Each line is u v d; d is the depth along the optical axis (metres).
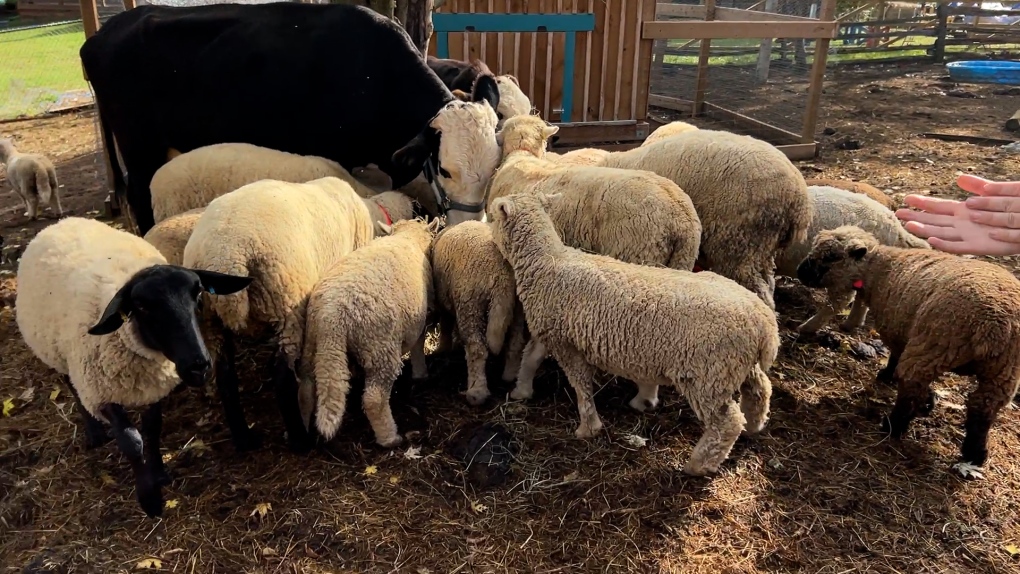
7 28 17.27
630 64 11.58
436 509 3.80
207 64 6.20
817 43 10.38
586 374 4.21
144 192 6.86
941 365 4.04
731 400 3.74
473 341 4.58
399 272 4.23
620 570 3.46
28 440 4.38
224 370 4.07
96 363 3.53
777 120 12.48
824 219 5.63
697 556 3.54
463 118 5.42
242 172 5.34
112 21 6.62
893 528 3.75
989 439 4.43
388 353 4.09
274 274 3.88
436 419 4.51
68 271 3.78
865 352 5.35
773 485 4.01
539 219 4.20
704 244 4.85
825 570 3.49
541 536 3.65
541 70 11.27
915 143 11.48
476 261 4.51
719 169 4.69
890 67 19.23
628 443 4.29
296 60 6.10
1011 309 3.81
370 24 6.08
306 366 4.09
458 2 10.60
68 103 14.14
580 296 3.94
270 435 4.39
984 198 3.06
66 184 9.71
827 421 4.59
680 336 3.62
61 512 3.81
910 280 4.39
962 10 19.33
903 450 4.32
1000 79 16.39
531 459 4.16
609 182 4.57
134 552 3.53
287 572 3.42
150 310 3.35
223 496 3.88
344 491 3.89
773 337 3.69
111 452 4.26
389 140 6.42
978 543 3.67
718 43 13.50
